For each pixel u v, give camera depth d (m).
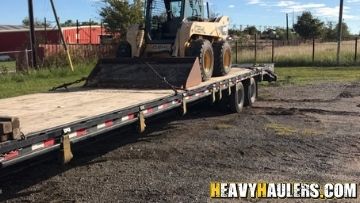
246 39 45.34
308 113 12.07
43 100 7.86
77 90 9.33
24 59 25.36
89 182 6.58
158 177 6.79
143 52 11.71
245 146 8.57
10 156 4.67
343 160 7.70
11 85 18.67
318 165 7.41
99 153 8.02
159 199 5.92
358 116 11.55
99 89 9.45
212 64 11.19
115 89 9.38
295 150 8.31
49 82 19.88
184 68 9.62
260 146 8.57
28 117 6.12
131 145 8.59
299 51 34.88
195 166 7.33
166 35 11.92
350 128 10.13
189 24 11.03
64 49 26.98
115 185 6.45
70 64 24.66
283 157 7.87
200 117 11.62
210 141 8.94
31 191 6.24
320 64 31.19
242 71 13.16
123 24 39.88
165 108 7.82
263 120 11.14
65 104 7.31
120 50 11.90
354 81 19.84
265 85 18.70
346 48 36.47
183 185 6.44
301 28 74.19
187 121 11.05
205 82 10.16
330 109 12.62
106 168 7.21
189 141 8.93
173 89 8.72
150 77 9.64
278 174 6.95
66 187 6.39
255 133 9.66
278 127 10.25
